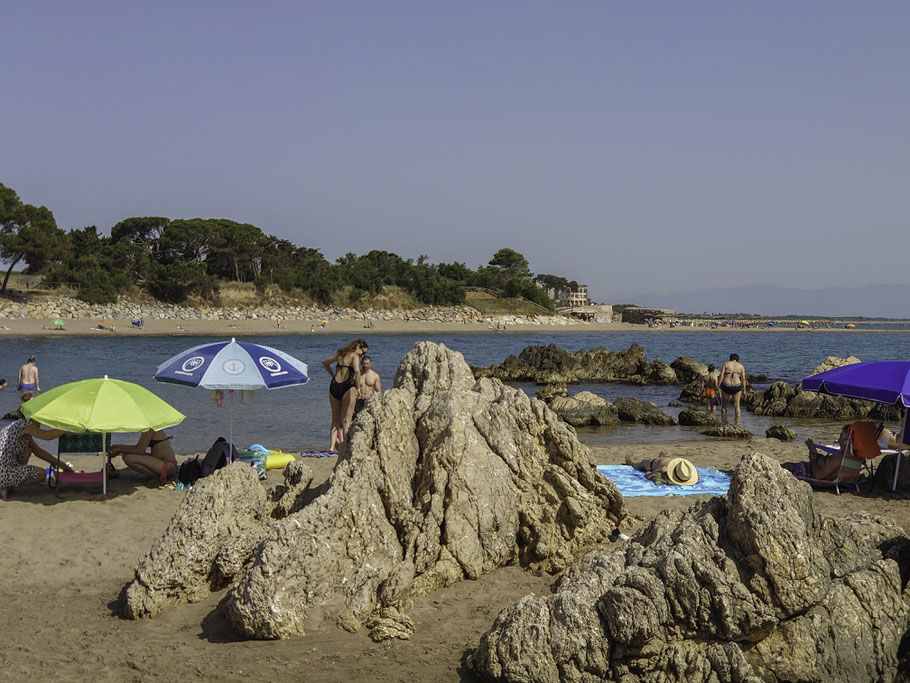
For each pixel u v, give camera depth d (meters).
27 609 7.56
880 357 62.56
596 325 127.75
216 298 102.25
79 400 10.94
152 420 11.06
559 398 24.28
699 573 6.09
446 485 8.29
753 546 6.19
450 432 8.47
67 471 11.98
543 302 138.38
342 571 7.30
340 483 7.74
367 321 105.81
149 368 38.88
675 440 20.00
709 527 6.43
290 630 6.85
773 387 27.11
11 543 9.30
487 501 8.34
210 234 107.75
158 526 10.05
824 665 6.15
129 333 74.81
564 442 9.08
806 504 6.59
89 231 106.12
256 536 8.02
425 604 7.59
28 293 86.00
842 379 12.32
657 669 6.00
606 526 8.91
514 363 40.97
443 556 8.04
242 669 6.30
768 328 143.12
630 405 23.98
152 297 96.69
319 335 85.00
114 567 8.72
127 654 6.57
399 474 8.26
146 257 101.44
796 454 16.22
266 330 86.75
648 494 11.95
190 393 27.44
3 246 82.62
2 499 11.10
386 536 7.79
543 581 8.12
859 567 6.66
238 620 6.87
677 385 38.41
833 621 6.26
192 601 7.63
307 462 14.19
